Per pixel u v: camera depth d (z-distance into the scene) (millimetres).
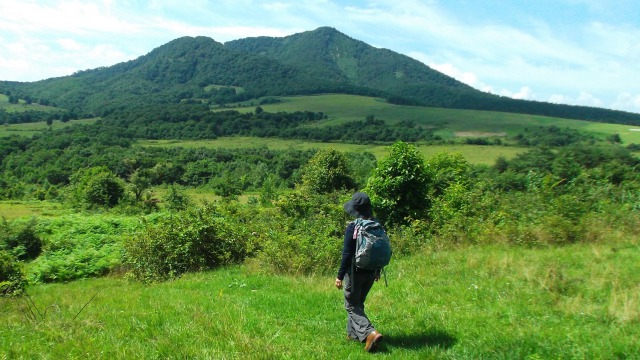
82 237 26531
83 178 58500
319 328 6250
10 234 26641
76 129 133125
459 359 4867
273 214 19703
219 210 19719
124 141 120438
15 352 5199
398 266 10797
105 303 8992
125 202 51031
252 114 169750
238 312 6914
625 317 5617
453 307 6840
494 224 13344
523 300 6824
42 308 9234
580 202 13727
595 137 89125
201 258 14766
